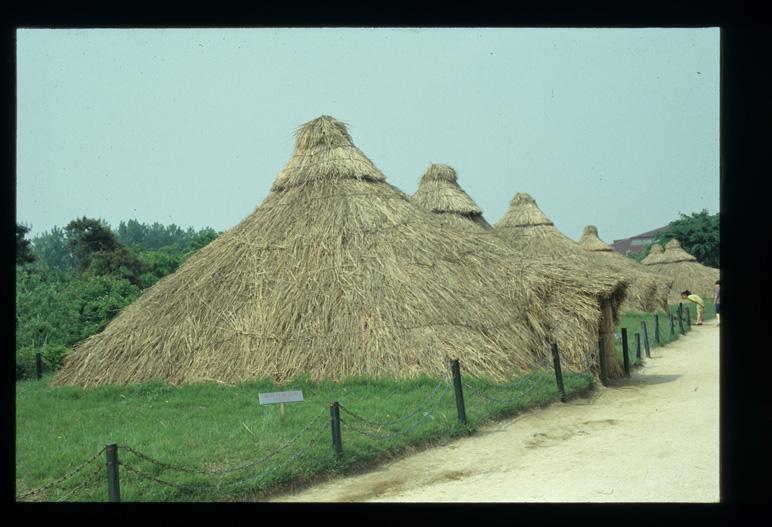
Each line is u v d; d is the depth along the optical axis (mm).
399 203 18266
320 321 15539
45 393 15281
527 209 37844
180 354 15680
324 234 17141
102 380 15734
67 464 9547
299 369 14891
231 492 8328
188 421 11789
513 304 16562
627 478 8867
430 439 10766
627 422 12234
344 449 9719
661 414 12820
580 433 11516
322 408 12219
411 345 14805
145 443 10344
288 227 17578
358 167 18531
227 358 15398
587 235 46562
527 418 12609
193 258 18109
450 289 16109
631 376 18141
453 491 8625
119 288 27391
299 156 19078
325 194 18047
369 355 14789
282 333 15508
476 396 13117
